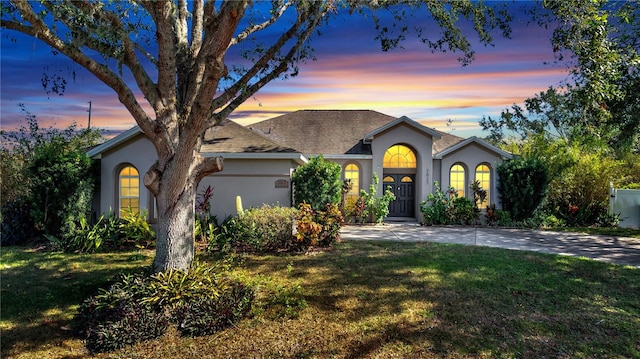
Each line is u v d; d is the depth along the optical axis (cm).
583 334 507
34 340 506
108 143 1201
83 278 752
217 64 527
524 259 888
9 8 513
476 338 494
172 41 629
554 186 1678
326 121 1981
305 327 533
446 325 529
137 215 1111
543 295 642
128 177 1246
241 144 1291
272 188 1285
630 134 1336
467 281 707
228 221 1148
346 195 1702
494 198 1647
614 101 1177
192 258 673
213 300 560
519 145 2169
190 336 512
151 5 600
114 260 898
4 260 898
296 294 647
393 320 545
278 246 980
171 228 641
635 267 839
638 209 1559
